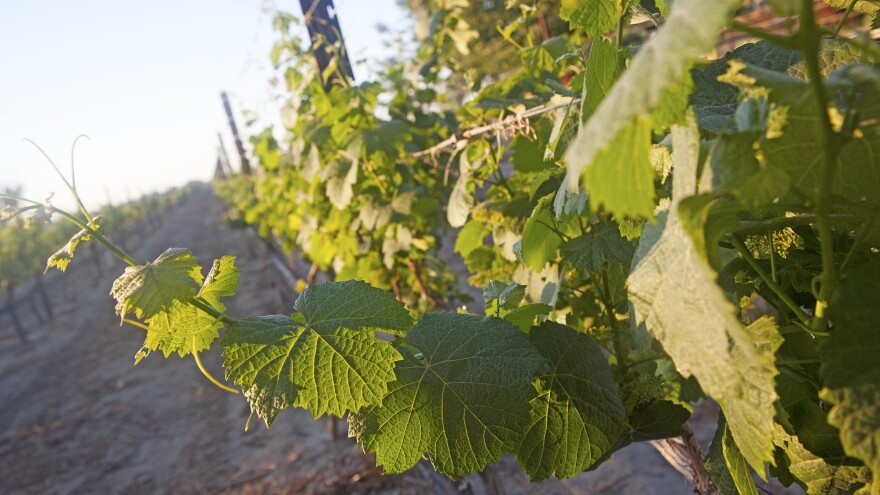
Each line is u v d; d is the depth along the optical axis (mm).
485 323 1238
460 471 1108
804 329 834
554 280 1779
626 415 1478
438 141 4238
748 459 831
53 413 11555
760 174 653
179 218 48094
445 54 3965
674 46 534
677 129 761
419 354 1208
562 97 1843
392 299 1156
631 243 1406
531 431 1236
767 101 724
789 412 938
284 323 1162
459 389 1151
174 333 1163
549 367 1275
